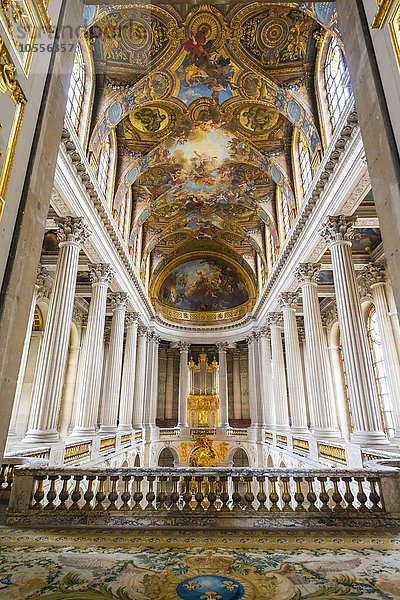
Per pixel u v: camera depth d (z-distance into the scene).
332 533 5.21
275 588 3.34
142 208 21.27
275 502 5.79
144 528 5.34
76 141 10.82
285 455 18.06
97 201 13.33
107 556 4.21
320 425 13.27
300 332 26.56
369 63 3.95
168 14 11.90
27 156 3.31
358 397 10.14
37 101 3.51
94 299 15.42
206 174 20.00
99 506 5.75
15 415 16.27
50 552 4.33
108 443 15.80
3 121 2.86
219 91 14.89
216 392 31.80
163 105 15.36
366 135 4.07
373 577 3.60
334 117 11.99
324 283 20.03
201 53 13.30
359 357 10.48
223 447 27.75
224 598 3.13
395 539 4.95
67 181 11.23
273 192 20.61
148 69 13.41
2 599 3.05
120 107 14.09
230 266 31.06
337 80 11.73
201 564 3.96
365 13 4.18
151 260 28.38
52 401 10.14
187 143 17.61
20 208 3.17
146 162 17.92
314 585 3.41
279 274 19.42
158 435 26.67
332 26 10.47
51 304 11.22
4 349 2.88
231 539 4.92
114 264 17.25
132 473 5.93
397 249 3.41
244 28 12.52
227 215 24.34
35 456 8.63
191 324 31.64
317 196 12.87
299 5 10.97
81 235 12.37
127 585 3.38
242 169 19.41
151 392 26.94
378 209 3.80
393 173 3.46
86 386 14.27
